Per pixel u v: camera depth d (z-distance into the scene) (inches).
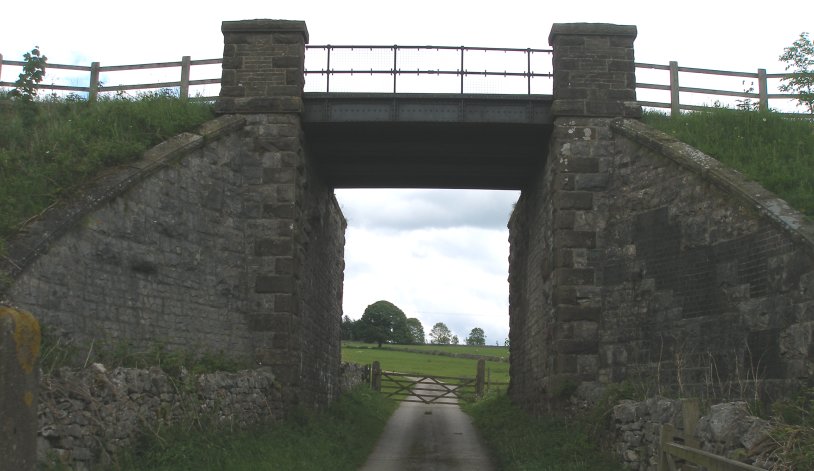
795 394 349.1
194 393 410.3
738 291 419.8
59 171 430.9
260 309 565.6
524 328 758.5
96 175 442.9
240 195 575.5
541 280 647.8
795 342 362.6
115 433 325.4
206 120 569.6
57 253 374.0
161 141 519.8
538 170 682.2
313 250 671.8
